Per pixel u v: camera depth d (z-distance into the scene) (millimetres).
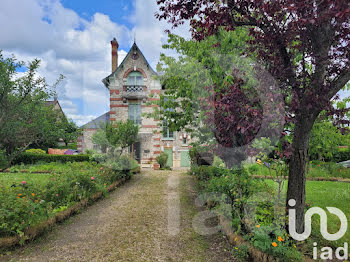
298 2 2014
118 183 6812
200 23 2752
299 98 2447
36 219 3486
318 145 6996
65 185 4773
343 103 4289
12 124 5449
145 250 3049
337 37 2352
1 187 3943
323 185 6934
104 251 3039
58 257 2873
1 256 2869
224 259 2768
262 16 2494
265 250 2594
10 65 4996
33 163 13258
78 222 4117
